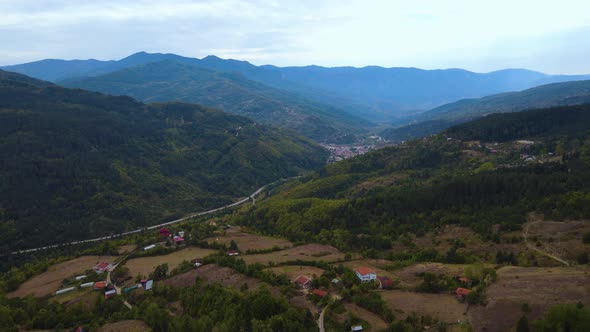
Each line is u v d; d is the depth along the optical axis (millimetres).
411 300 95250
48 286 136750
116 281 132500
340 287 105000
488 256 124500
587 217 134250
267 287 104875
